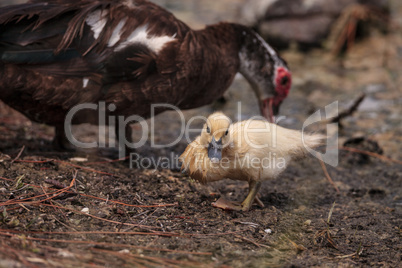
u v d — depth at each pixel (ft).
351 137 30.30
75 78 21.25
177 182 22.03
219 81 25.27
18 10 21.07
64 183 19.74
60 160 22.20
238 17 49.49
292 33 44.16
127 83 21.84
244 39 27.12
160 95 22.58
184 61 22.61
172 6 53.11
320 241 18.34
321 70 41.37
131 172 22.75
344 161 27.55
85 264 14.47
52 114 22.66
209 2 54.90
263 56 27.73
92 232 16.74
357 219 20.70
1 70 20.84
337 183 24.94
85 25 21.44
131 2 22.94
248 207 19.62
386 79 39.55
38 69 20.95
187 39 22.88
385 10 47.29
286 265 16.10
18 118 28.81
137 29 22.03
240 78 40.86
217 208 19.65
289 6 44.83
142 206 19.10
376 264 16.88
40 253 14.60
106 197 19.39
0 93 21.40
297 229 19.02
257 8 46.11
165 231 17.44
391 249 18.07
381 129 32.07
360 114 34.35
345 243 18.38
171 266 15.11
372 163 27.61
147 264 15.06
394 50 44.78
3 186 18.62
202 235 17.42
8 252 14.11
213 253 16.24
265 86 28.53
